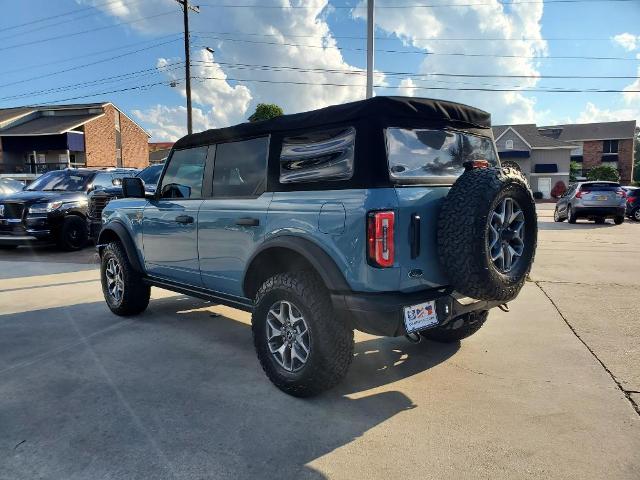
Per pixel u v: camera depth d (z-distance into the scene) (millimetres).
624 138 50625
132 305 5398
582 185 17578
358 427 3027
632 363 4023
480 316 3980
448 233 3061
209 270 4215
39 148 32656
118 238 5539
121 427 3035
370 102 3115
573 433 2934
